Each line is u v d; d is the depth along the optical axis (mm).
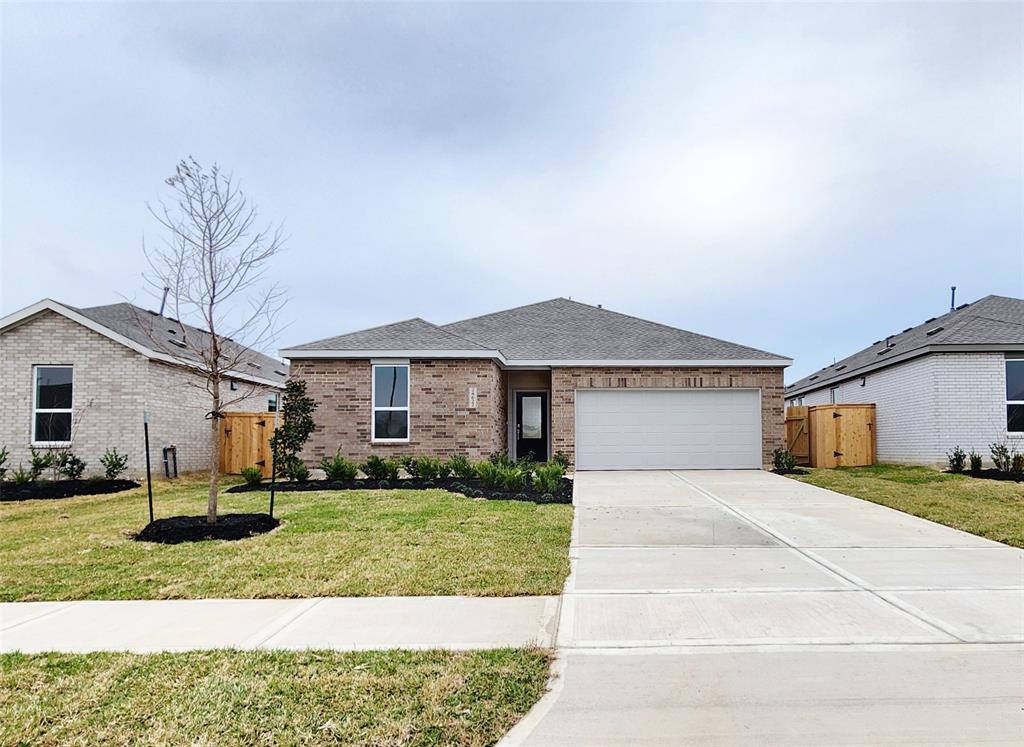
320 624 5258
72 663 4438
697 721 3643
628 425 17266
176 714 3721
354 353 16281
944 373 16375
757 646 4754
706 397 17250
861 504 11328
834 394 23891
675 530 9133
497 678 4164
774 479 14844
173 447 16609
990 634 4969
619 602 5836
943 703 3840
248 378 21016
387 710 3762
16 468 15484
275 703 3844
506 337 19297
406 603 5828
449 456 16188
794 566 7156
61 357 15789
